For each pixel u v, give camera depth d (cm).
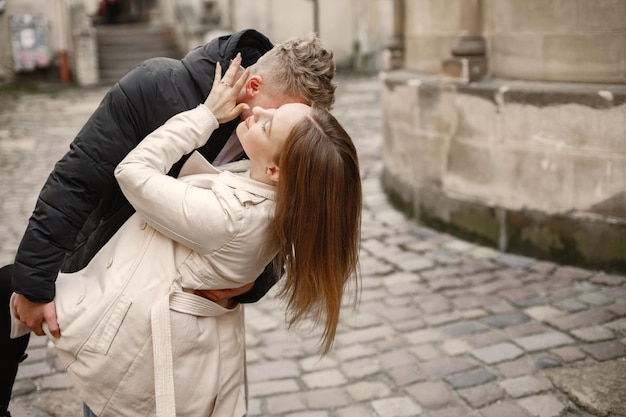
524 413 291
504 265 470
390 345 361
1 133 1047
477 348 352
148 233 171
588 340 352
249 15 1836
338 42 1911
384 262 488
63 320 169
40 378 335
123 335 165
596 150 434
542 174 463
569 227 455
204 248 163
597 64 435
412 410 299
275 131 161
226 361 180
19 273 168
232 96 172
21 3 1661
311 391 320
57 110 1277
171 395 162
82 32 1653
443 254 498
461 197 525
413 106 570
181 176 178
